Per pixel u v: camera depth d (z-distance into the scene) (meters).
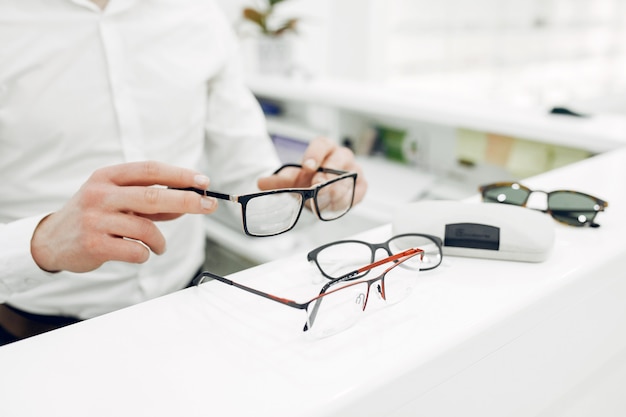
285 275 0.62
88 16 0.92
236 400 0.45
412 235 0.64
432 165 1.82
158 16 1.00
